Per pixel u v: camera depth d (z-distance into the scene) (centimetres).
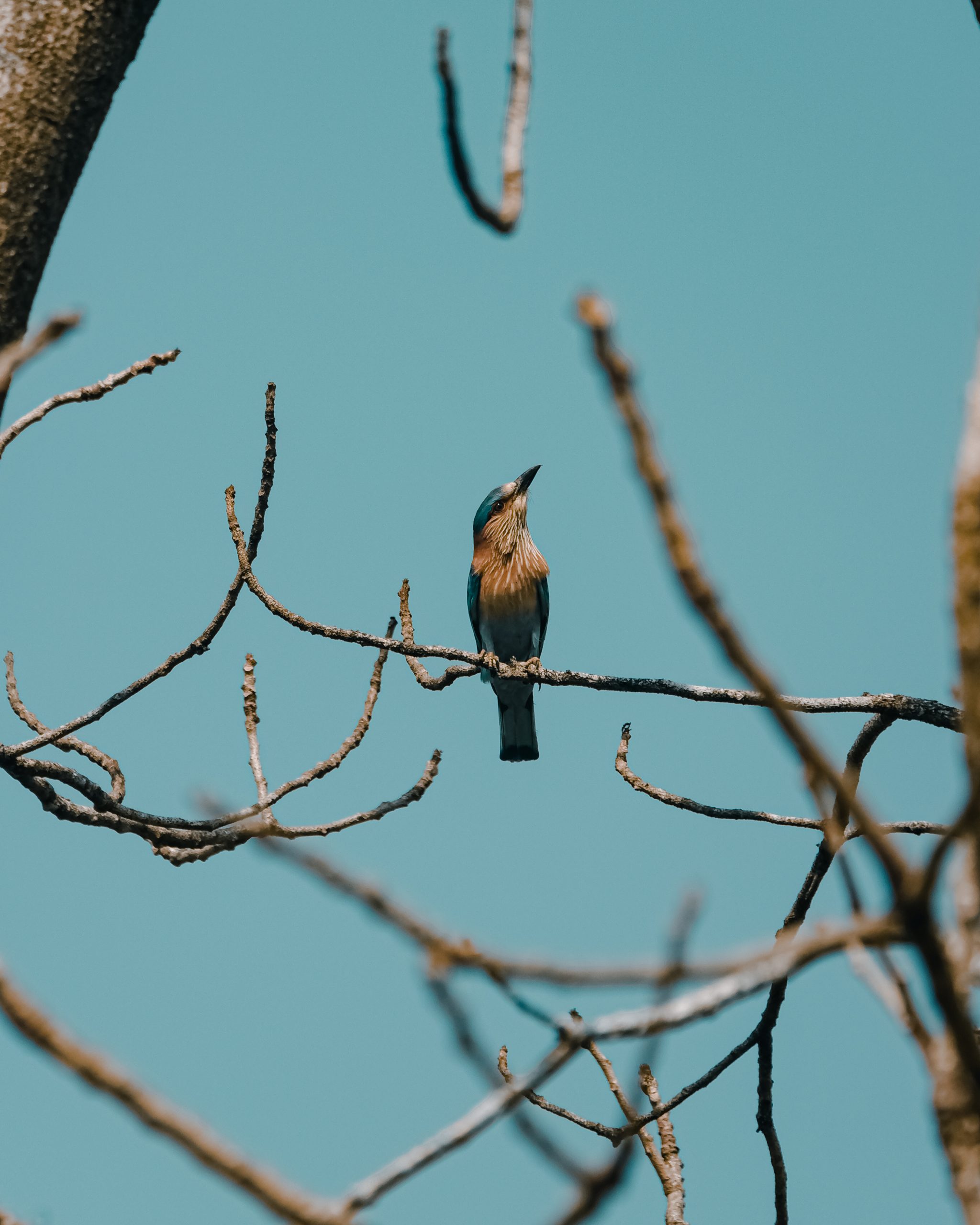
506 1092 367
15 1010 329
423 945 378
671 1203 952
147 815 1146
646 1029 366
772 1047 996
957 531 337
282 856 377
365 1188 353
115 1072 336
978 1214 350
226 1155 341
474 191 628
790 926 1066
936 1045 374
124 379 833
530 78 689
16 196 715
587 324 305
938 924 348
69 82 730
